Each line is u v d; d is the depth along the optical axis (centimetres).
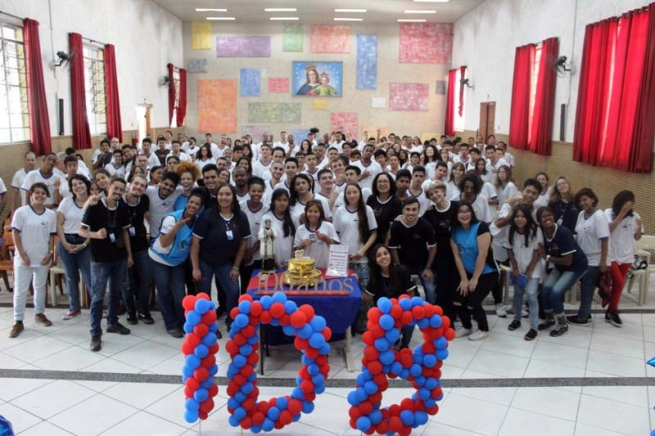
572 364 434
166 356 444
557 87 1064
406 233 475
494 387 394
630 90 777
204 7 1598
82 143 1063
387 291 450
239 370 322
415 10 1612
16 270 488
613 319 523
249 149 806
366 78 1856
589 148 904
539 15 1146
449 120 1831
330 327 402
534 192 536
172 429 336
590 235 512
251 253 475
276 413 324
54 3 978
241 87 1856
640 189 768
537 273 489
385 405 367
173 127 1752
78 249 502
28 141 902
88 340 476
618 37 816
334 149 760
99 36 1180
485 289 479
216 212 454
